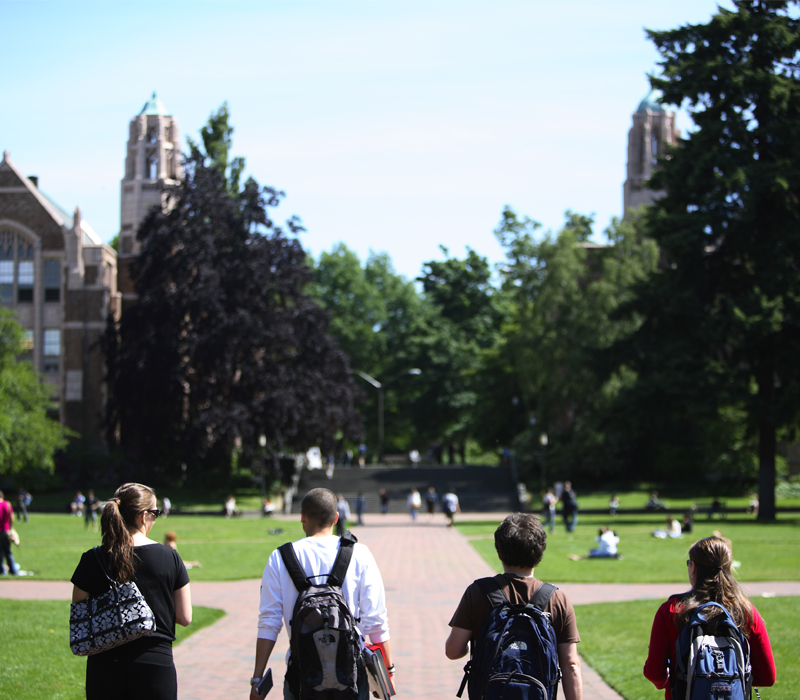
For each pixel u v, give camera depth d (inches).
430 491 1790.1
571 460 2127.2
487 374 2640.3
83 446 2283.5
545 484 2194.9
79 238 2433.6
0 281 2470.5
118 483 2214.6
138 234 2137.1
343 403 2170.3
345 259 3233.3
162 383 1994.3
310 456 2487.7
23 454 1761.8
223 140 2522.1
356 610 198.1
